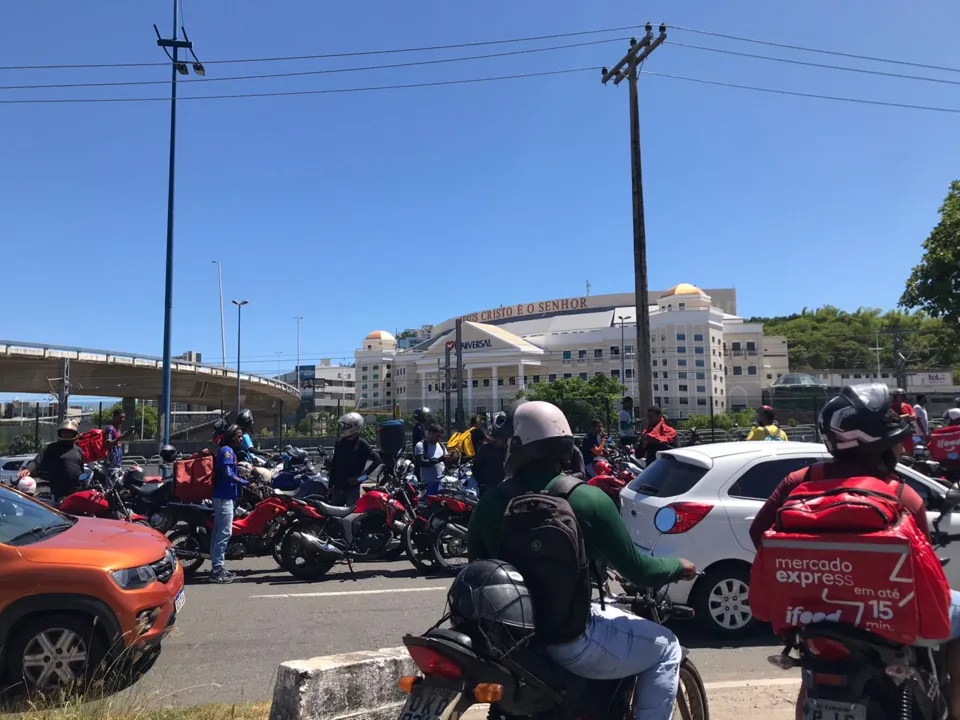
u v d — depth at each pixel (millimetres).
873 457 2908
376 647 6316
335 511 9164
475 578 2580
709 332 95625
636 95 19938
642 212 19906
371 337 121062
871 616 2484
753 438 13516
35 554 5281
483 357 100812
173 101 21953
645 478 7000
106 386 48188
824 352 94875
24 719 4539
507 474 3008
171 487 9430
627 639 2803
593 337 103188
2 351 36719
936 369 50594
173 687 5352
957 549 6297
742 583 6293
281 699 4078
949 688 3172
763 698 4770
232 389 59844
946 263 20875
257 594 8359
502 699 2518
